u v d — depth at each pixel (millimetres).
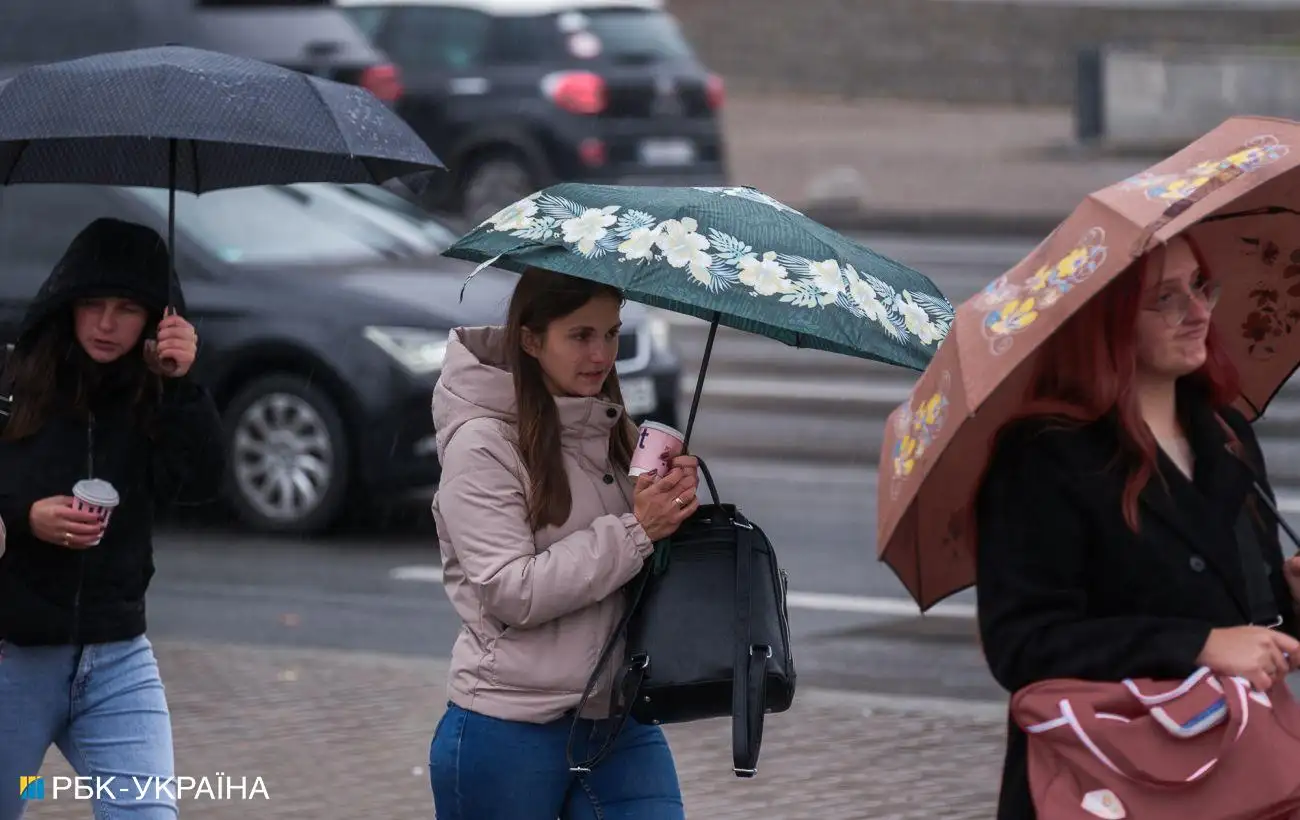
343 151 13453
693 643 11180
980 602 10102
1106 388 9852
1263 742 9531
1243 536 10250
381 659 23891
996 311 9594
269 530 31984
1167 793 9617
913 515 10680
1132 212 9211
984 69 101125
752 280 10773
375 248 33750
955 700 22547
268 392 31734
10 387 13266
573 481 11555
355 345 31141
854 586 28438
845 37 101750
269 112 13367
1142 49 80250
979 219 63469
